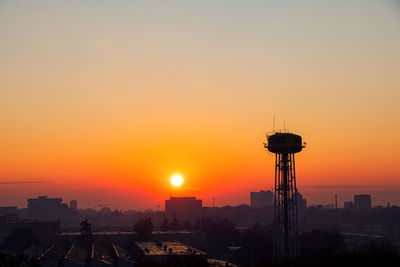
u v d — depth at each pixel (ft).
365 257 418.92
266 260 506.48
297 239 538.88
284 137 524.11
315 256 534.78
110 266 521.24
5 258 352.28
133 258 632.38
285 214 533.14
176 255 503.20
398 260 410.31
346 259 420.77
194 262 458.09
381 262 412.77
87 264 554.46
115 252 618.44
